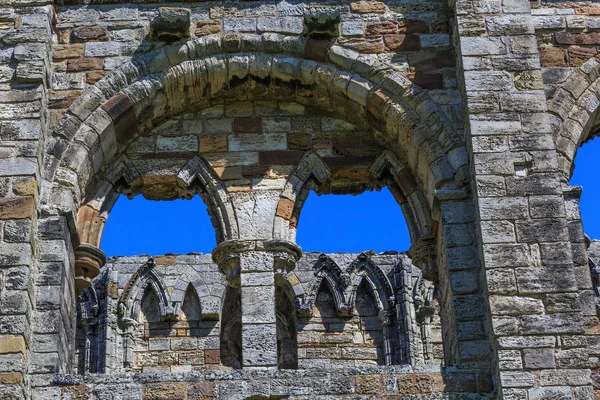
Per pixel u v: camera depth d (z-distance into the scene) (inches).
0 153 1058.1
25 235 1025.5
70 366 1066.7
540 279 1003.9
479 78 1090.1
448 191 1072.2
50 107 1108.5
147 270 1641.2
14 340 983.0
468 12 1119.0
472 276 1042.1
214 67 1135.0
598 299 1440.7
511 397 960.3
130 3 1159.6
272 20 1148.5
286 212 1122.0
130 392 991.0
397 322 1616.6
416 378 997.8
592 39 1135.0
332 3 1157.1
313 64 1136.8
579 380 964.0
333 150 1156.5
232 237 1107.3
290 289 1624.0
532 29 1114.7
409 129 1106.7
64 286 1045.2
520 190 1041.5
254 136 1155.3
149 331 1617.9
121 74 1121.4
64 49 1136.2
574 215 1070.4
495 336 982.4
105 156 1125.7
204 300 1619.1
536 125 1070.4
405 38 1141.7
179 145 1149.7
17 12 1123.3
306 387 995.9
